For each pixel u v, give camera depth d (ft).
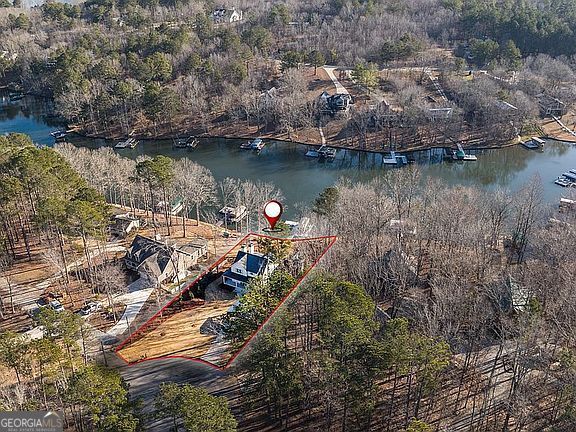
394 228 274.16
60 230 240.32
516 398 160.25
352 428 167.63
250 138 466.29
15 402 152.35
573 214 279.28
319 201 282.15
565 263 219.61
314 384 163.32
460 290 200.44
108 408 144.87
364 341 146.92
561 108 481.87
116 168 343.46
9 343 161.38
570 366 154.20
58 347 165.07
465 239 249.14
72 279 252.01
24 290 243.19
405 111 444.55
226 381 183.32
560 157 424.87
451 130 448.65
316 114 477.36
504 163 416.26
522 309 193.67
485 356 192.44
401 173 367.45
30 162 238.48
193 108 482.69
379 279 239.91
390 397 174.60
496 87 474.08
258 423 170.71
